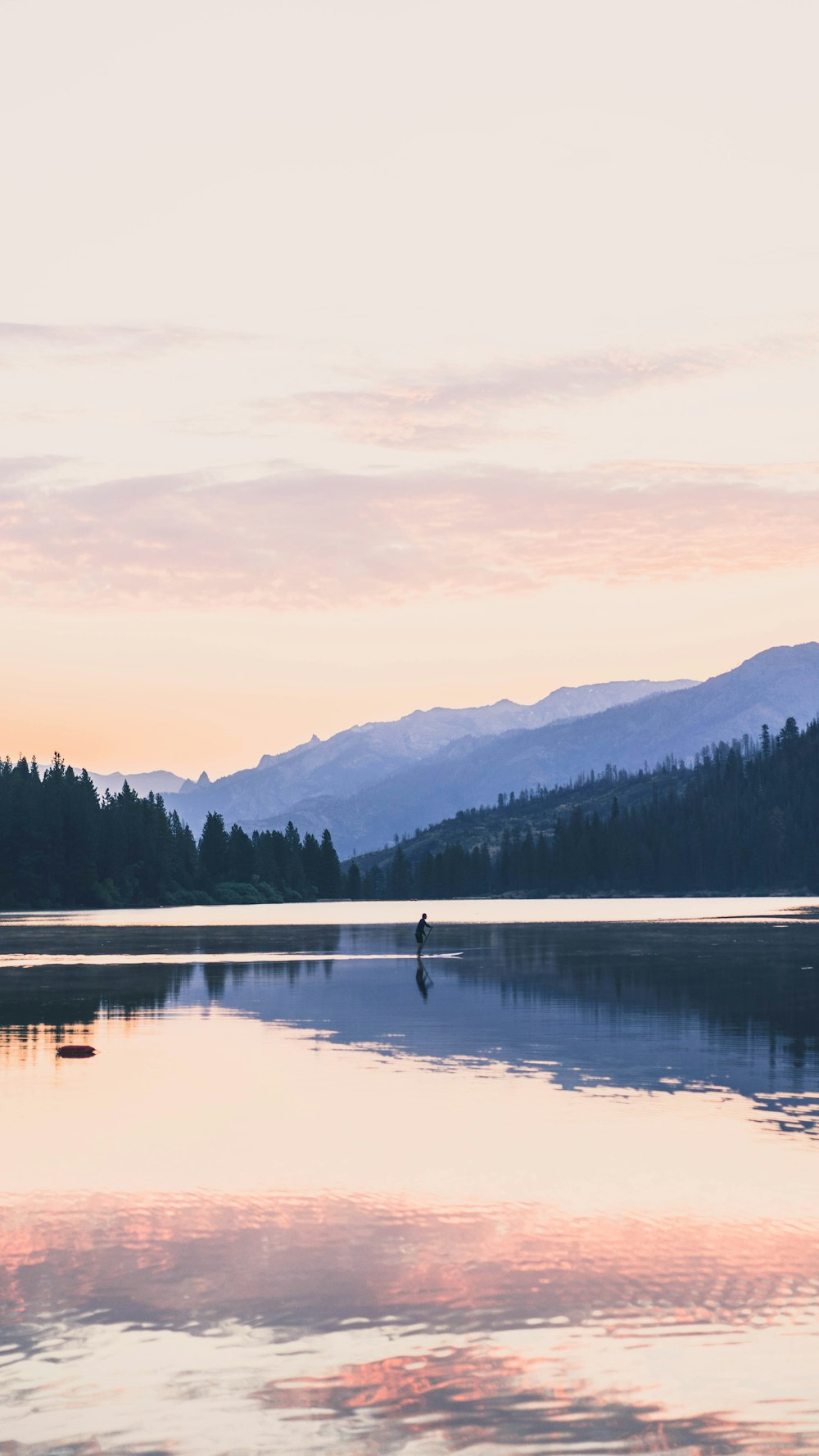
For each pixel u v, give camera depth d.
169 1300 16.27
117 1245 18.66
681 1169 22.86
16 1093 31.17
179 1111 28.69
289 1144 25.25
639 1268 17.41
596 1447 12.46
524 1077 32.97
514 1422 12.94
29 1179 22.58
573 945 92.75
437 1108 28.77
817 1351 14.57
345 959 79.38
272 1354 14.56
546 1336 15.03
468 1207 20.58
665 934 109.38
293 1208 20.62
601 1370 14.10
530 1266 17.56
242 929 129.25
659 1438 12.63
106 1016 47.12
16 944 98.06
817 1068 34.00
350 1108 28.92
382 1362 14.34
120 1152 24.62
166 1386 13.77
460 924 143.88
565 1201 20.91
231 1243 18.70
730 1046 38.19
